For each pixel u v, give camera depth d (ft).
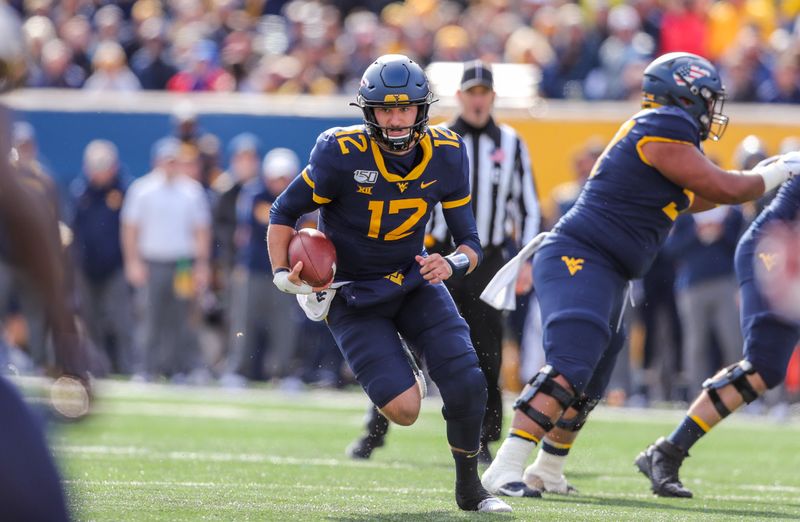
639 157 62.49
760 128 137.08
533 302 126.41
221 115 142.82
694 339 124.36
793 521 57.77
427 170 54.24
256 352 135.54
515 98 138.51
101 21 173.99
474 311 78.69
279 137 142.20
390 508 57.57
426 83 52.85
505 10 172.76
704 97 62.80
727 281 123.13
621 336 65.72
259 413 114.32
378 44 162.40
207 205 138.21
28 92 146.10
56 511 32.45
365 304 55.11
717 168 61.82
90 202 137.90
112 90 156.46
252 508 56.24
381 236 54.85
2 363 35.65
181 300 136.67
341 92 156.35
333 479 71.61
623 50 155.94
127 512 53.67
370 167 53.57
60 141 145.07
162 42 161.89
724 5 171.01
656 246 63.67
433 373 54.65
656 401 130.21
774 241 66.69
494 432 78.07
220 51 166.30
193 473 72.02
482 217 82.38
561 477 67.77
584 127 137.18
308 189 54.39
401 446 93.56
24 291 32.68
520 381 128.57
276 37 173.06
